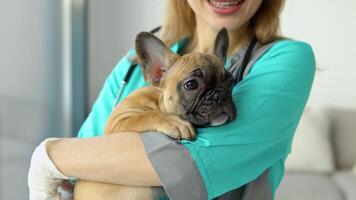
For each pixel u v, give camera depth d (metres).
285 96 1.10
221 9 1.32
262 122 1.06
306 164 3.22
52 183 1.11
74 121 3.58
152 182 1.01
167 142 1.01
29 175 1.11
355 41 3.75
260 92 1.09
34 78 3.15
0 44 2.84
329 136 3.41
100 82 3.93
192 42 1.54
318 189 2.90
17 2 2.97
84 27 3.61
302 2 3.75
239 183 1.04
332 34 3.76
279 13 1.41
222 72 1.17
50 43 3.31
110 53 3.92
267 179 1.15
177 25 1.55
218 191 1.01
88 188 1.13
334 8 3.74
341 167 3.45
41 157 1.07
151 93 1.24
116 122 1.16
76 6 3.54
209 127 1.05
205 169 0.99
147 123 1.08
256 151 1.05
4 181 2.83
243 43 1.38
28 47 3.09
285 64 1.15
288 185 2.95
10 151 2.89
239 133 1.03
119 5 3.88
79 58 3.59
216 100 1.06
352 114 3.55
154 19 3.87
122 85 1.40
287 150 1.15
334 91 3.80
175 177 0.98
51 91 3.34
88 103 3.76
